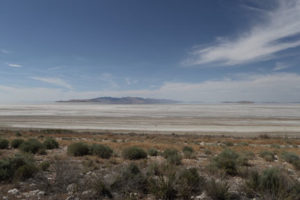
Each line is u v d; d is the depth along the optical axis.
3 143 11.23
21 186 4.76
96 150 9.53
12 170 5.43
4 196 4.10
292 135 26.86
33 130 27.62
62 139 18.86
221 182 4.64
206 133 28.20
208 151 11.59
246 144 17.36
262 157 10.51
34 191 4.42
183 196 4.29
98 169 6.69
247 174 5.90
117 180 4.73
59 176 4.93
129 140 19.55
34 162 6.88
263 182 4.61
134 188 4.60
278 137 24.16
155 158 9.36
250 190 4.55
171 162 7.68
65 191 4.46
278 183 4.42
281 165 8.05
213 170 6.39
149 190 4.51
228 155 8.89
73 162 7.33
